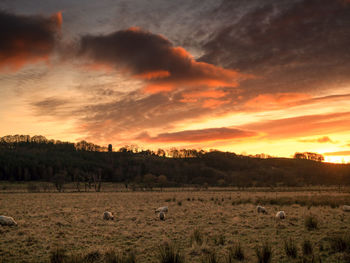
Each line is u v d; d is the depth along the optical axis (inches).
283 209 1154.0
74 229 697.6
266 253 430.3
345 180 5841.5
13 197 2182.6
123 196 2319.1
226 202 1537.9
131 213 1044.5
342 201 1472.7
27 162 6456.7
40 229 697.0
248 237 599.5
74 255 437.7
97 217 916.6
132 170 7288.4
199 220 847.1
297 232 645.3
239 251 453.4
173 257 418.0
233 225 745.0
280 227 706.2
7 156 6845.5
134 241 576.1
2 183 4901.6
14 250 508.4
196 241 550.3
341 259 429.7
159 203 1517.0
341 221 812.0
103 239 591.2
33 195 2498.8
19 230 671.8
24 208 1246.9
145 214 1011.9
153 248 515.2
